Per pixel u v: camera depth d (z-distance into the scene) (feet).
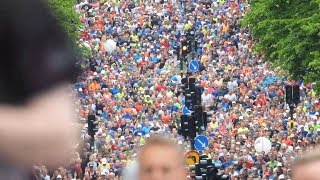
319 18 319.06
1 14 23.53
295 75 326.03
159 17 611.88
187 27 593.01
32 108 23.70
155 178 43.19
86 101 424.05
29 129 23.57
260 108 408.46
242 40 542.16
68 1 390.21
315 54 305.53
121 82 470.39
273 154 288.10
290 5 337.11
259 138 298.15
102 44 540.52
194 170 188.55
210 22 598.34
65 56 24.30
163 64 518.37
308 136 331.36
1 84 23.57
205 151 286.05
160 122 390.63
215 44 549.13
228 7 612.70
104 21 602.44
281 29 335.47
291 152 281.33
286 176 267.80
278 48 327.26
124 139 352.69
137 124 380.17
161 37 581.53
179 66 489.67
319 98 369.91
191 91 309.42
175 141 44.88
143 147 44.37
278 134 334.85
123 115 405.18
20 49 23.63
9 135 23.50
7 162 23.50
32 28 23.75
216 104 434.30
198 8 616.80
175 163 44.01
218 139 334.44
